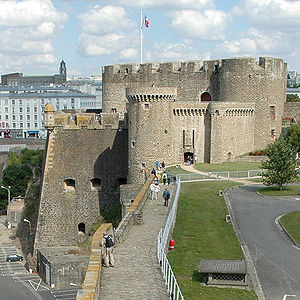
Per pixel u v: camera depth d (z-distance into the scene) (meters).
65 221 69.06
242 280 25.52
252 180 58.69
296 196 49.72
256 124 76.00
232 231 36.91
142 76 83.56
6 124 173.75
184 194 50.06
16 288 62.09
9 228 98.38
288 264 29.64
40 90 188.12
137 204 38.53
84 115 70.69
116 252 27.14
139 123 63.28
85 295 18.16
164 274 22.64
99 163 70.56
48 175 68.38
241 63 74.75
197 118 70.38
